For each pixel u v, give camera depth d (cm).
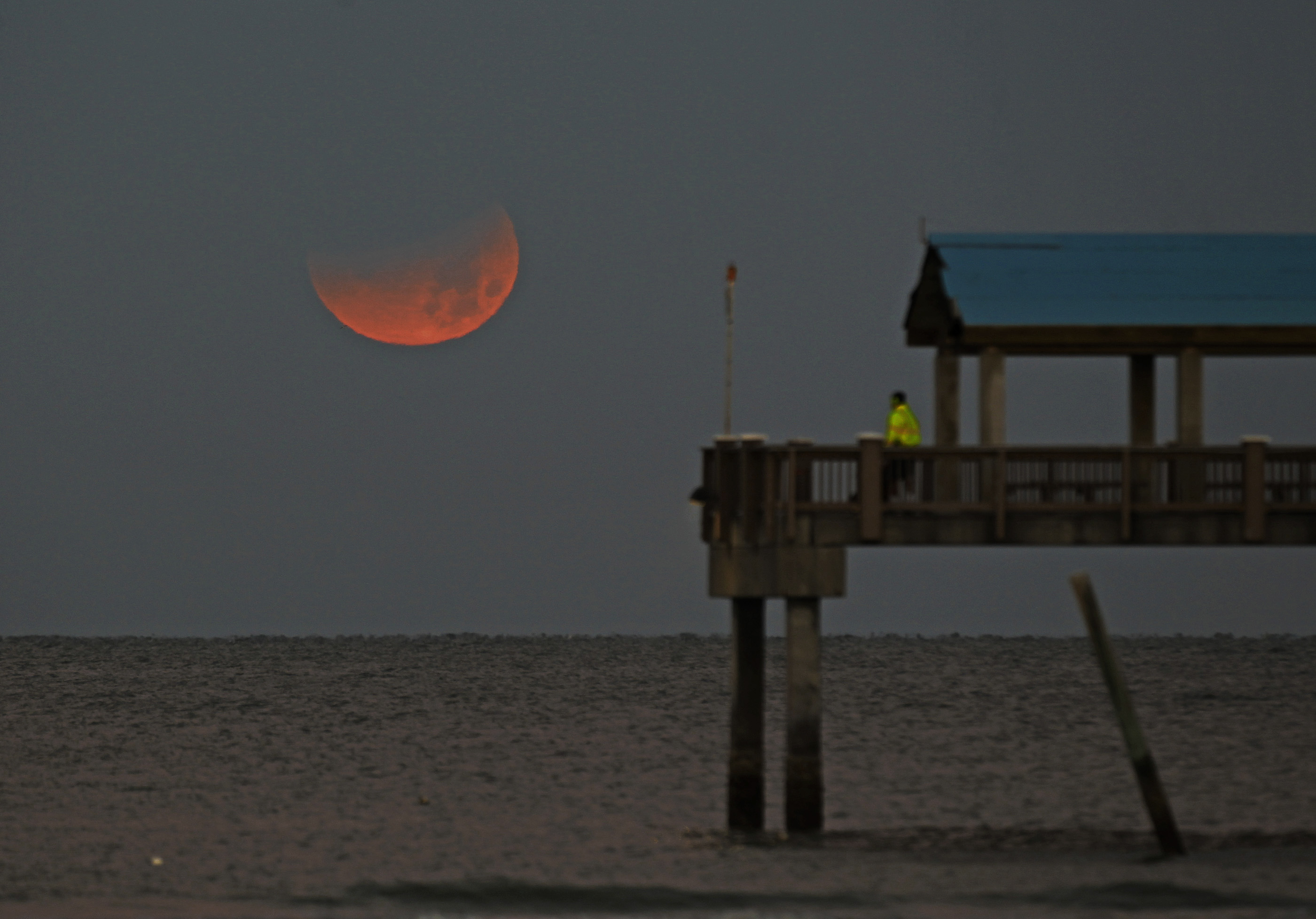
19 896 8581
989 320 8512
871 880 8394
